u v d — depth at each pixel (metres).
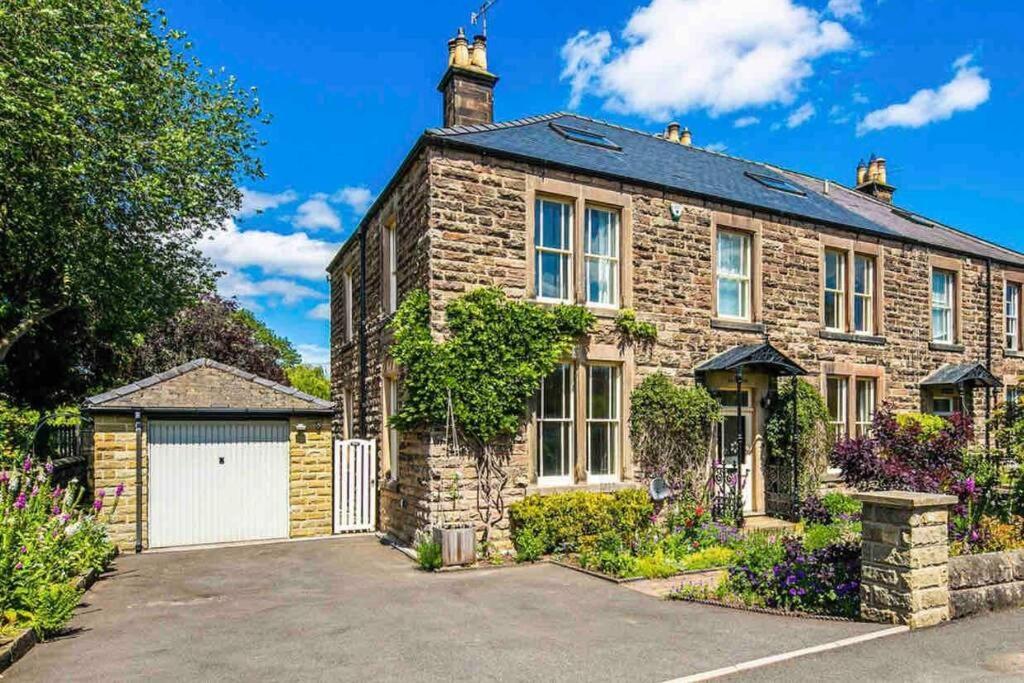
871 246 14.82
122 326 18.66
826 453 13.04
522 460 10.44
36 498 8.27
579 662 5.36
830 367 13.91
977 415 16.34
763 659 5.33
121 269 16.75
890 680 4.84
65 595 6.67
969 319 16.61
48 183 13.93
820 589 6.88
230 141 18.05
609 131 15.58
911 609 6.05
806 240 13.84
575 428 11.02
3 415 12.73
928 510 6.20
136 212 16.41
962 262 16.59
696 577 8.57
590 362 11.28
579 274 11.19
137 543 11.50
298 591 8.22
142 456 11.77
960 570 6.48
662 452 11.49
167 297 19.00
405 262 11.53
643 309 11.73
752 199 13.39
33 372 17.36
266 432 12.73
